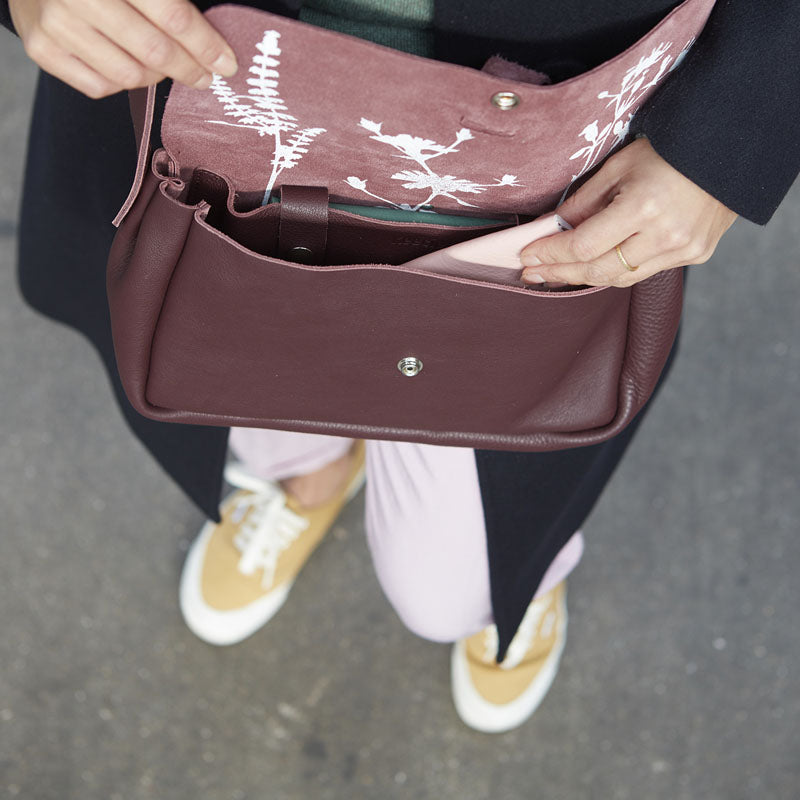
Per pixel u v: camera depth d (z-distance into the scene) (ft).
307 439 4.67
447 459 3.59
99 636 5.06
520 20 2.38
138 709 4.90
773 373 6.05
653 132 2.53
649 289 2.98
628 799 4.82
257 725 4.90
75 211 3.64
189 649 5.06
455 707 4.99
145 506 5.43
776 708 5.07
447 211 2.83
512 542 3.85
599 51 2.48
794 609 5.35
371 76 2.19
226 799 4.73
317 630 5.16
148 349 3.01
